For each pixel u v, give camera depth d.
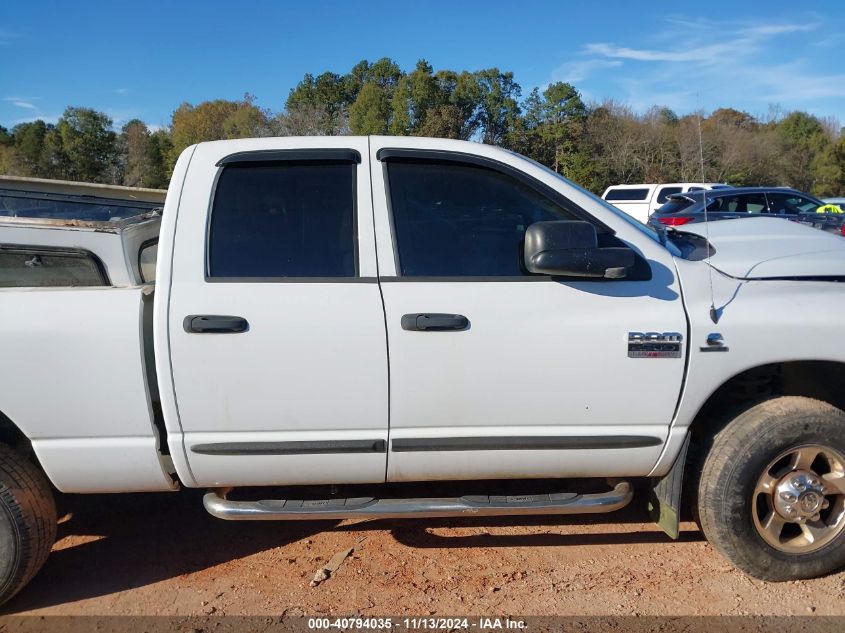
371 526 3.63
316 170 2.93
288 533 3.58
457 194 2.95
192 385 2.71
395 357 2.75
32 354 2.69
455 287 2.80
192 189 2.87
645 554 3.30
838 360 2.86
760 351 2.83
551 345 2.77
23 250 2.87
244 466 2.83
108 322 2.71
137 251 3.11
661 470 2.97
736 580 3.05
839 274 2.94
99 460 2.81
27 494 2.81
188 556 3.36
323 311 2.73
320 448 2.81
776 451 2.85
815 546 2.97
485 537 3.50
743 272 2.95
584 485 3.56
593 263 2.66
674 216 12.37
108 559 3.35
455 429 2.84
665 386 2.83
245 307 2.71
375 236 2.85
